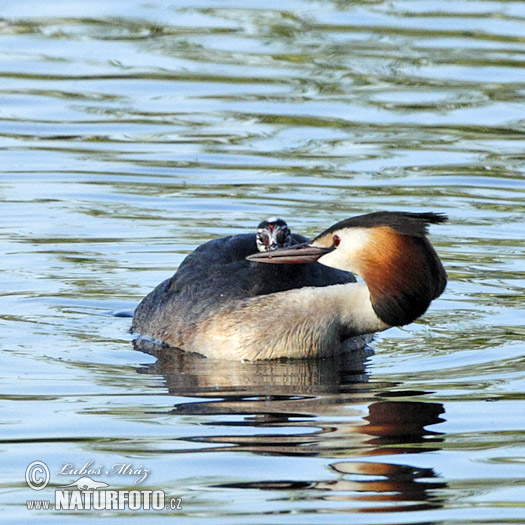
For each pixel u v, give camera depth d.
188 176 18.50
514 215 17.05
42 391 11.16
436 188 18.05
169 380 11.73
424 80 23.20
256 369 12.30
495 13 27.77
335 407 10.76
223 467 9.33
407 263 12.41
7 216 16.84
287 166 18.91
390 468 9.29
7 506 8.74
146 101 21.98
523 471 9.20
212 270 13.72
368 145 19.91
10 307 13.86
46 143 19.88
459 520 8.41
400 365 12.20
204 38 25.80
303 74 23.56
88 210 17.16
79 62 24.17
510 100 22.16
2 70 23.53
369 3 28.58
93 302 14.17
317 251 12.80
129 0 28.86
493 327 13.34
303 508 8.63
